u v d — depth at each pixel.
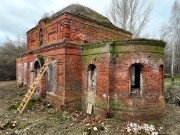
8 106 14.52
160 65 11.72
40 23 16.70
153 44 11.09
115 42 11.25
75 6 17.55
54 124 10.43
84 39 14.21
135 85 12.41
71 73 12.96
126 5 30.22
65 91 12.59
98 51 12.03
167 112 13.22
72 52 13.02
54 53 13.95
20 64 24.34
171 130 10.10
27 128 9.86
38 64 17.09
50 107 13.80
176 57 44.19
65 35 12.87
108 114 11.23
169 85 25.08
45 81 15.45
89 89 13.04
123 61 11.11
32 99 14.59
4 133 9.47
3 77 37.97
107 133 9.26
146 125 10.08
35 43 18.25
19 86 23.44
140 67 11.02
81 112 12.78
